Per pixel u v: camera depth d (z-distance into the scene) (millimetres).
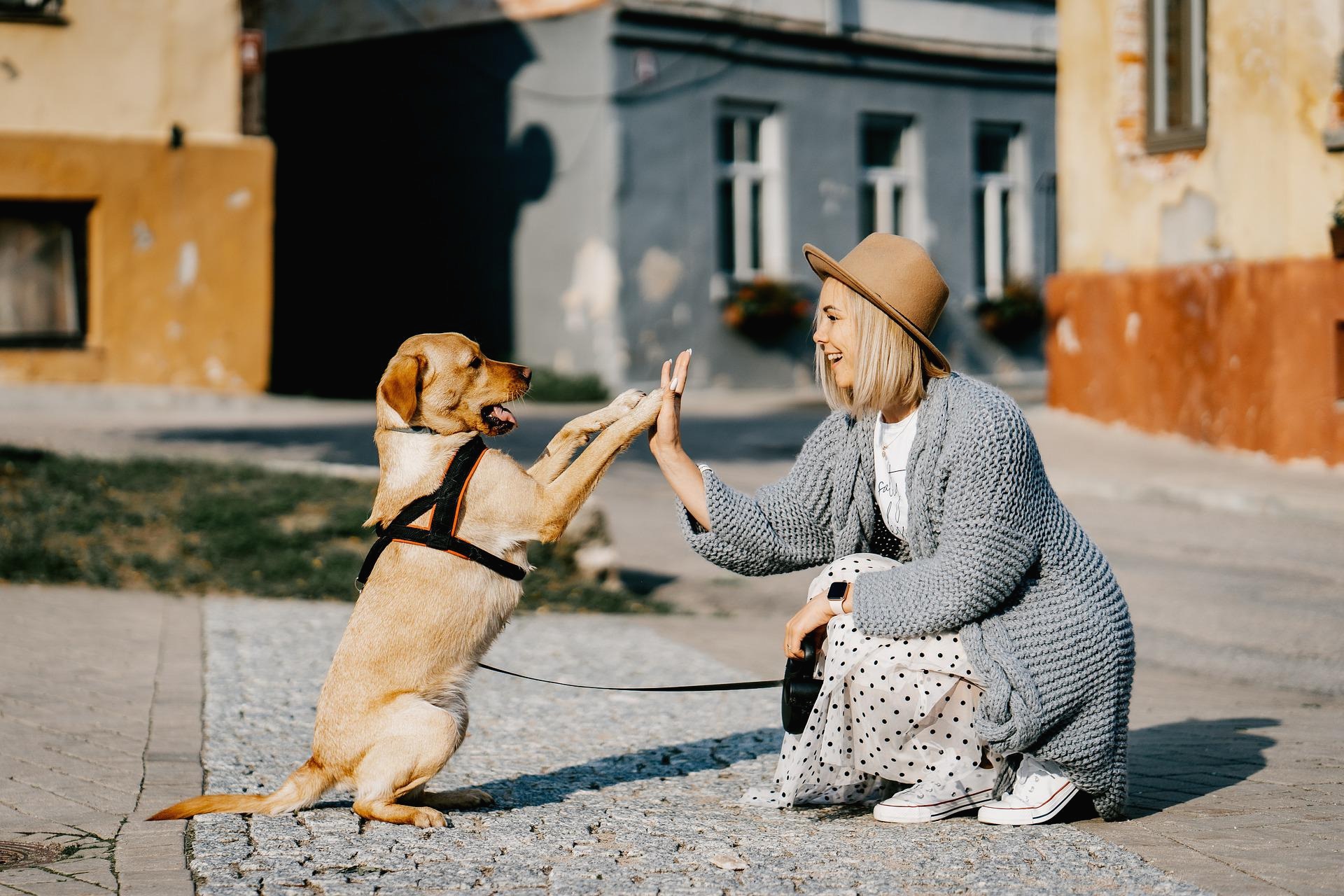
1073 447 12625
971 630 3514
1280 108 11391
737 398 17891
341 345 20188
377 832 3584
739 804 3881
